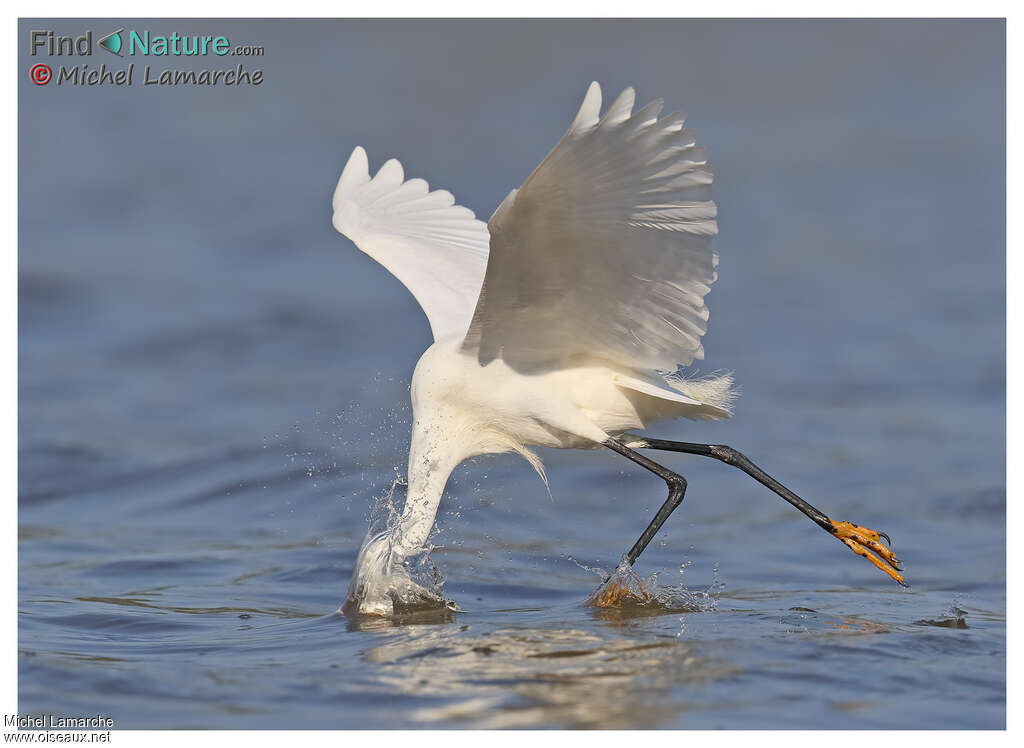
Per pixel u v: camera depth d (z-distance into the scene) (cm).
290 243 2541
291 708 720
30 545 1174
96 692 750
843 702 727
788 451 1540
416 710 713
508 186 2816
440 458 956
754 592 1016
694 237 786
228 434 1545
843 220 2772
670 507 974
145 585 1043
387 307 2175
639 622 891
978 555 1146
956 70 3900
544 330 884
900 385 1820
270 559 1126
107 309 2103
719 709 713
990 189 3008
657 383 927
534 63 3881
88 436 1540
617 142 717
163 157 3123
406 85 3750
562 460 1489
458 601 981
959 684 758
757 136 3384
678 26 4106
